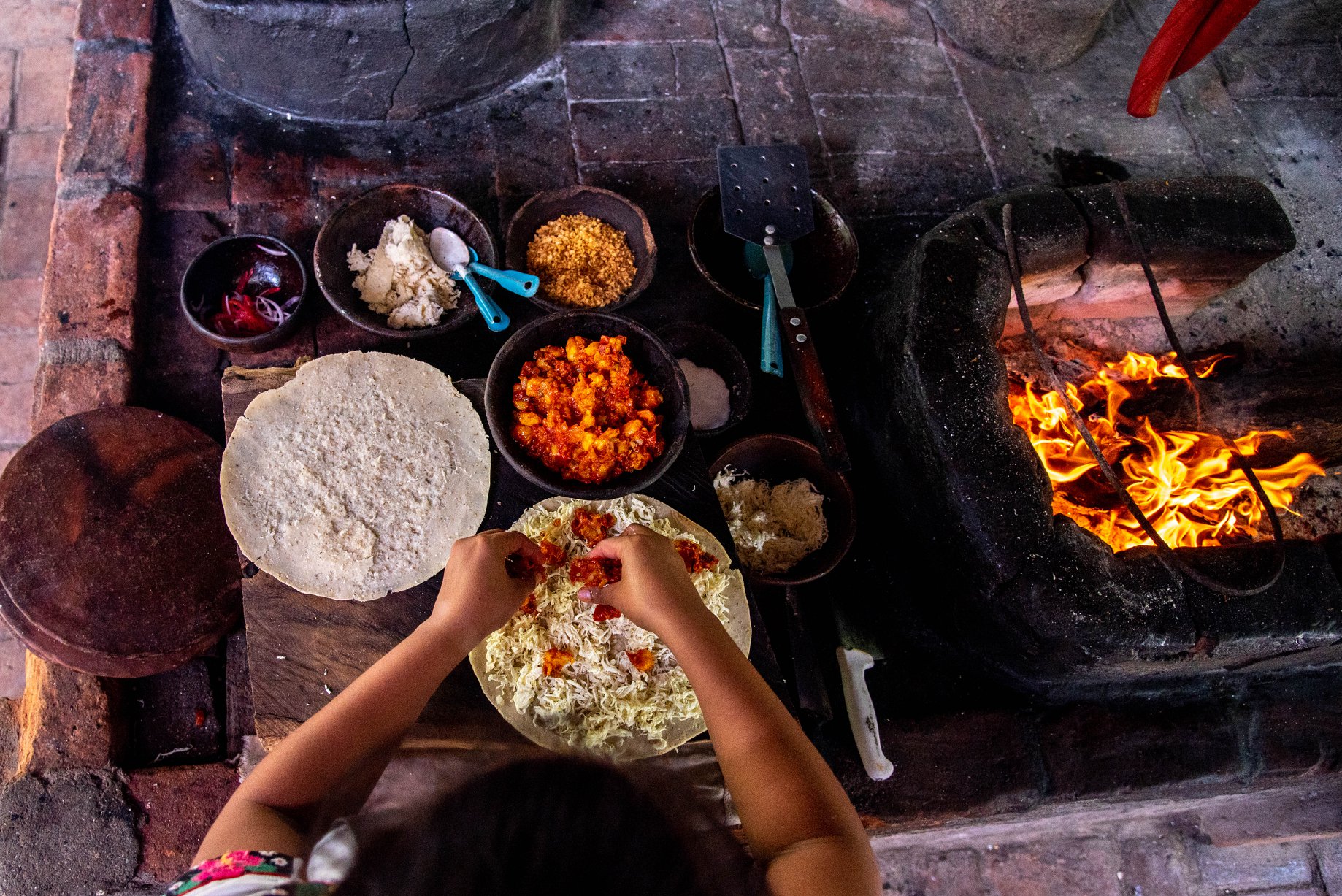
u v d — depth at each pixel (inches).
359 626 53.3
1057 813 77.4
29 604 64.1
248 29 78.4
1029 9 96.6
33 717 66.2
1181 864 96.0
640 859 20.7
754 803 35.6
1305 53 109.1
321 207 84.9
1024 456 64.2
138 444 69.8
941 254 69.1
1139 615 61.2
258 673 51.6
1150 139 102.5
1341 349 97.7
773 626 73.4
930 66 102.2
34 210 99.4
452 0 78.5
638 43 96.9
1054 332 94.3
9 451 92.7
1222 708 75.9
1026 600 61.9
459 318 73.4
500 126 90.9
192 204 83.0
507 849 20.0
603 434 55.3
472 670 50.9
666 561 44.4
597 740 50.0
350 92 85.4
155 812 64.3
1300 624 62.1
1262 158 103.8
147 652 65.4
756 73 98.0
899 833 75.4
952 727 73.1
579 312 58.0
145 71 84.8
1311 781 75.8
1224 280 82.6
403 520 56.2
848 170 96.3
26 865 62.1
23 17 104.9
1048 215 72.7
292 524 55.2
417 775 46.5
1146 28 108.6
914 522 73.6
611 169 91.2
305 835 33.2
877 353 74.8
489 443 59.5
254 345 74.1
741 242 86.3
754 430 83.2
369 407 59.3
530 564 47.7
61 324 75.8
